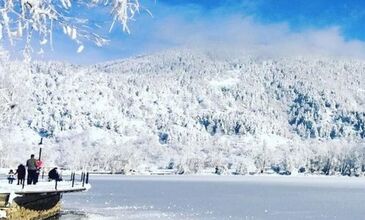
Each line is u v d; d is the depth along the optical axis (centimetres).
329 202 8800
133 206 6862
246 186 15762
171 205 7375
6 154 6259
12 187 2944
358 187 15712
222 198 9562
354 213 6638
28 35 434
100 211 5831
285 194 11356
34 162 3409
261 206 7669
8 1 422
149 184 16062
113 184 15338
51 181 4147
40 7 428
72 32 430
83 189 3816
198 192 11650
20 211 2938
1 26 420
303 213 6575
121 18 433
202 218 5650
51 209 4331
